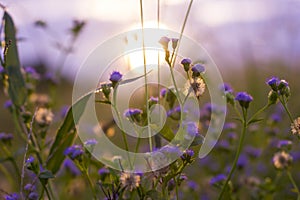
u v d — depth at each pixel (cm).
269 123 77
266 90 91
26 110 65
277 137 79
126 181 47
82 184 71
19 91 64
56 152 59
